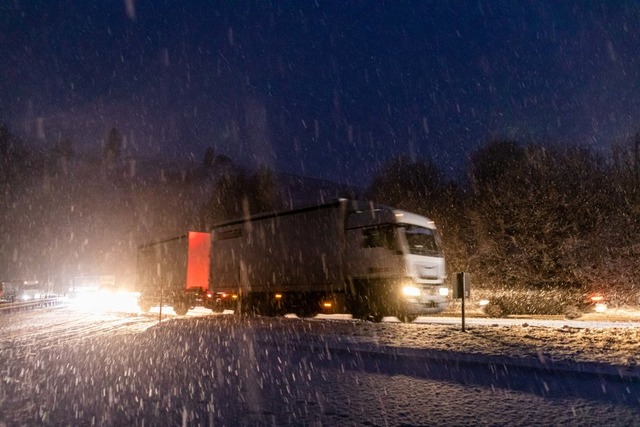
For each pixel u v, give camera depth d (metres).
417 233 18.44
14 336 18.08
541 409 6.98
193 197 136.38
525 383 8.52
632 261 23.91
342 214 19.45
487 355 10.45
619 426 6.20
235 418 6.90
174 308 27.84
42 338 17.00
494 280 28.94
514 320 18.59
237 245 23.89
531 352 10.52
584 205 28.03
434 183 41.62
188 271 26.95
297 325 17.45
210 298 25.31
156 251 30.66
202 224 58.66
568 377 8.83
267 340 14.05
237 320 20.17
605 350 10.36
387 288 17.83
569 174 30.20
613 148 31.45
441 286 18.75
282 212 21.75
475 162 39.97
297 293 20.81
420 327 15.01
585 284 23.31
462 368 9.82
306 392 8.35
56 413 7.29
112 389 8.84
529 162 31.44
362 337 13.63
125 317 25.41
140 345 14.41
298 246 20.81
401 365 10.32
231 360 11.62
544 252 27.44
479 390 8.16
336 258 19.34
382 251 18.09
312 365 10.76
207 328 17.59
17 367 11.26
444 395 7.90
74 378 9.88
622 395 7.60
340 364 10.73
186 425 6.63
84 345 14.75
